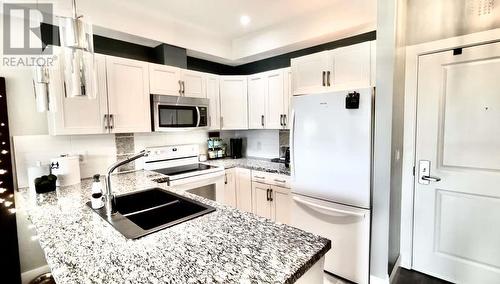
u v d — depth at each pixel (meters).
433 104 2.11
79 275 0.84
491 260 1.93
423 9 2.12
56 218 1.36
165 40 2.77
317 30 2.68
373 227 2.00
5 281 2.05
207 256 0.95
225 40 3.44
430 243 2.19
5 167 2.03
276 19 2.85
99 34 2.50
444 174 2.08
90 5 2.22
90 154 2.48
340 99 2.06
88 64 1.25
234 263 0.90
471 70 1.93
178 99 2.83
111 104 2.35
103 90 2.29
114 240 1.09
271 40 3.08
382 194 1.94
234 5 2.49
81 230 1.20
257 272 0.84
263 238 1.09
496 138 1.86
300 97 2.31
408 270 2.29
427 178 2.16
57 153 2.29
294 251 0.98
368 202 1.97
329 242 1.06
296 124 2.36
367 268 2.01
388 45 1.86
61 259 0.95
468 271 2.02
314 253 0.97
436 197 2.14
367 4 2.34
